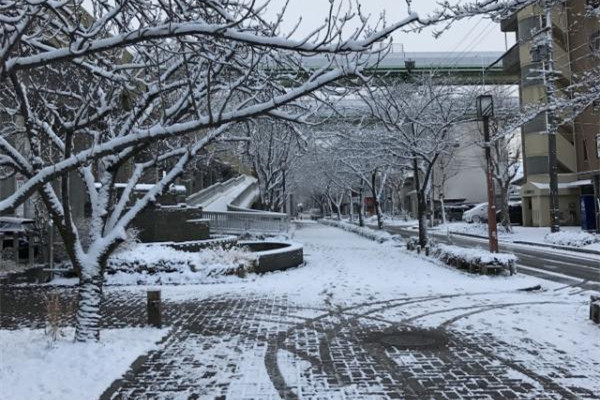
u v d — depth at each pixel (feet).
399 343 28.09
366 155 102.37
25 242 69.26
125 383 21.83
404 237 124.06
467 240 113.29
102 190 27.30
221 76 28.66
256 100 26.84
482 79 94.58
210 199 128.47
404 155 81.66
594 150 116.88
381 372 23.08
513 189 203.51
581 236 87.71
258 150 110.52
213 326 33.09
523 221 143.64
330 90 24.50
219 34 16.17
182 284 52.42
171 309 39.24
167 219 67.05
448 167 181.47
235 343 28.66
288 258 64.18
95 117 23.75
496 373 22.61
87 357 23.94
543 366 23.50
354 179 147.54
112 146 20.42
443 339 28.81
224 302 42.06
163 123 23.18
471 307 38.04
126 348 26.20
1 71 15.65
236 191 148.46
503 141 123.54
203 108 33.88
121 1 17.43
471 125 147.74
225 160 142.82
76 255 26.48
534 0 17.04
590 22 80.89
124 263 53.47
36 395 19.49
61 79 25.94
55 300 35.70
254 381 22.03
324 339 29.37
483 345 27.35
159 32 16.14
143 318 36.58
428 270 60.34
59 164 19.93
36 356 24.04
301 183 209.15
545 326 31.32
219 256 56.29
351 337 29.73
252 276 56.08
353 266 65.72
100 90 25.94
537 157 136.05
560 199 133.49
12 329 33.53
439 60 99.66
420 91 78.33
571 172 134.51
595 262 67.00
